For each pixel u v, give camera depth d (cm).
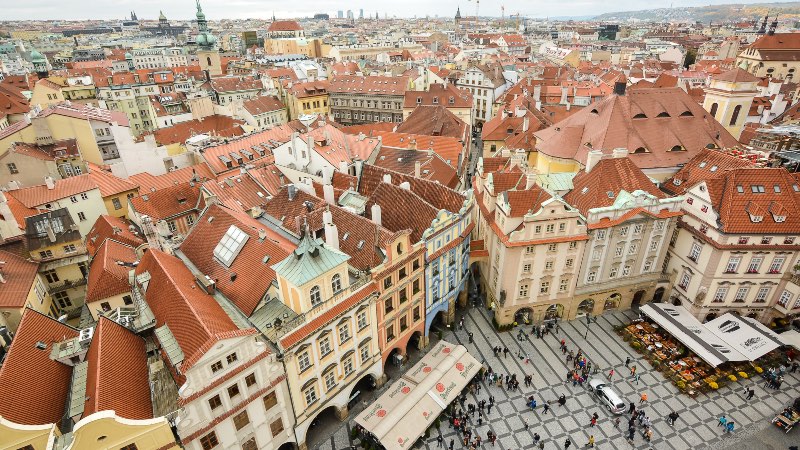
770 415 4984
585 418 5047
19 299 4844
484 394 5372
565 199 6412
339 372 4722
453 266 6053
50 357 3778
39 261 5722
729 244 5616
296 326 4072
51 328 4050
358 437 4825
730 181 5784
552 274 5988
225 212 5350
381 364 5319
